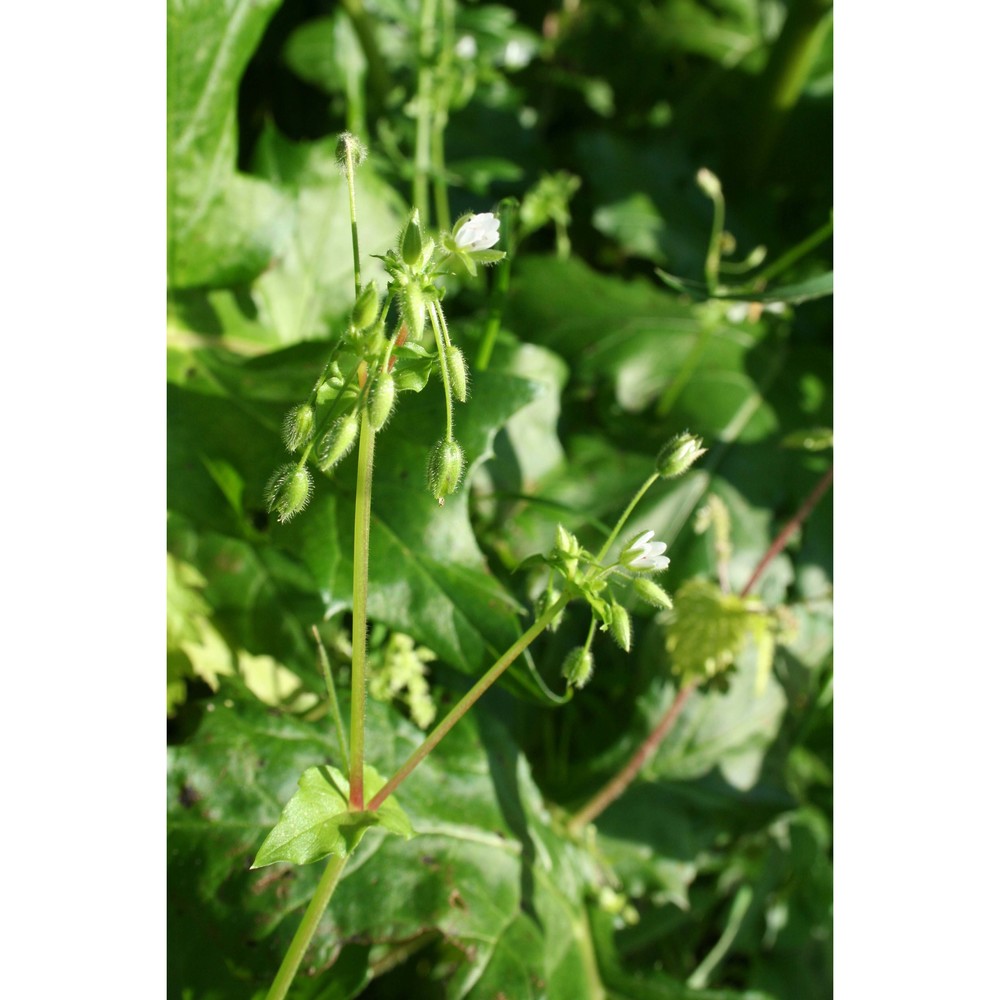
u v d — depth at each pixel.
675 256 0.30
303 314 0.24
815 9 0.30
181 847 0.17
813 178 0.33
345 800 0.14
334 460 0.13
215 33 0.20
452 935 0.18
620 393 0.26
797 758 0.26
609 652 0.25
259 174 0.24
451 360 0.13
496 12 0.29
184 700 0.20
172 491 0.20
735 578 0.25
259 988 0.18
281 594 0.21
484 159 0.29
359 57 0.27
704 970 0.25
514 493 0.23
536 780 0.24
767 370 0.27
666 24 0.35
